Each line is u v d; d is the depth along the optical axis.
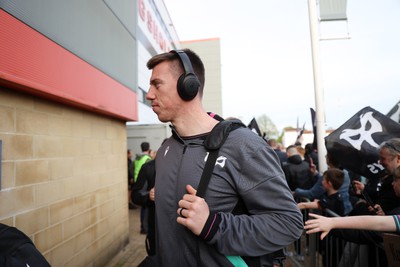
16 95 2.04
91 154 3.19
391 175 2.04
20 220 2.03
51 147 2.43
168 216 1.02
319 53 4.79
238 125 1.05
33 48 2.04
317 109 4.66
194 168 0.99
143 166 2.77
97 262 3.24
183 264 0.96
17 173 2.01
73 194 2.76
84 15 2.85
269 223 0.91
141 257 3.77
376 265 1.89
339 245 2.43
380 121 2.58
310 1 4.89
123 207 4.15
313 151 5.50
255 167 0.93
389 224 1.53
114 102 3.56
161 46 11.99
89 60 2.92
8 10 1.82
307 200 3.15
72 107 2.81
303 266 3.28
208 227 0.87
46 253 2.30
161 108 1.09
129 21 4.28
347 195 2.75
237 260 0.92
